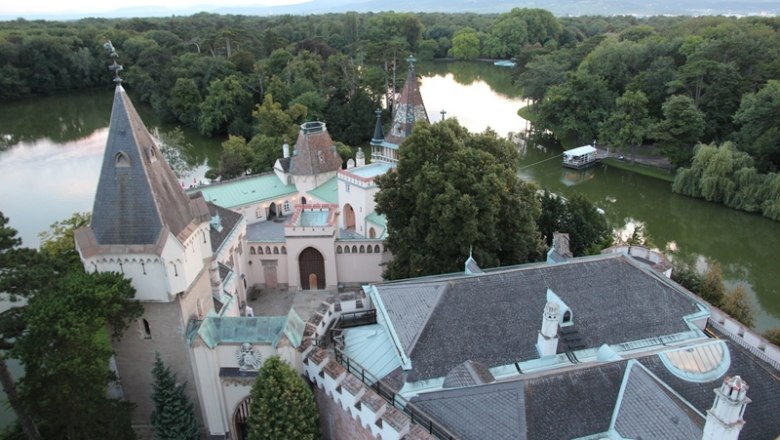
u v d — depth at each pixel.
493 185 55.34
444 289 38.69
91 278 37.09
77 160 135.38
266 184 85.69
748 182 101.19
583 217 71.44
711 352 34.12
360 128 153.75
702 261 84.31
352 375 35.28
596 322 38.28
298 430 34.91
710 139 122.00
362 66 175.38
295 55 198.50
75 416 36.62
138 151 37.97
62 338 34.66
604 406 30.53
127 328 39.22
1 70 191.50
